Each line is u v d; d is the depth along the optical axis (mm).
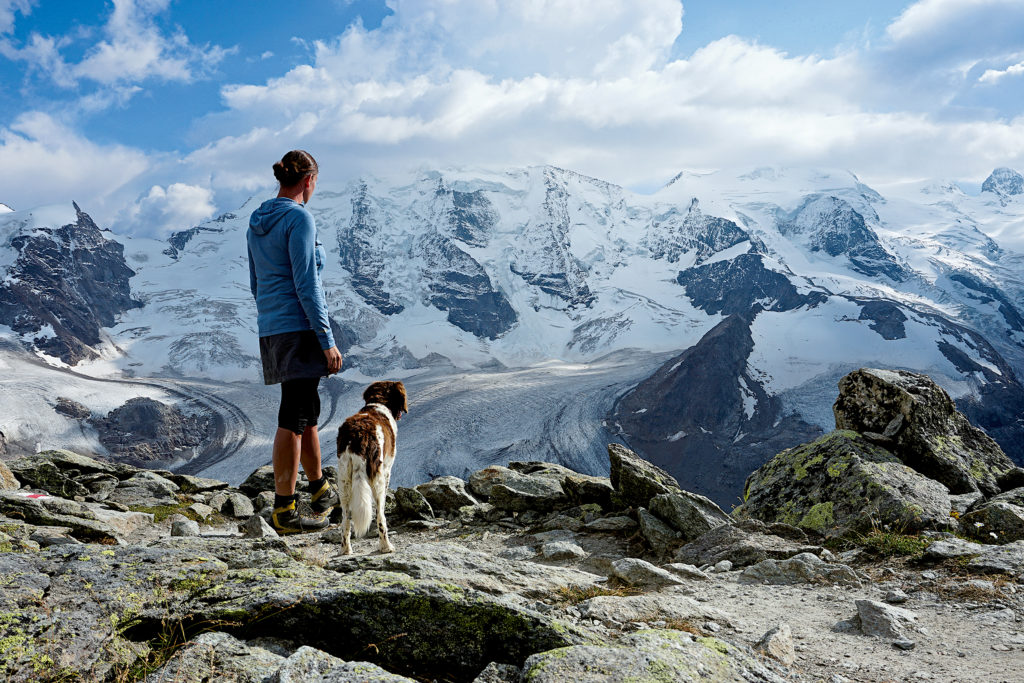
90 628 2756
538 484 11062
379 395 6055
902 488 7668
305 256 4246
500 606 3107
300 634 2975
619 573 5742
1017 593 5152
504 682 2754
